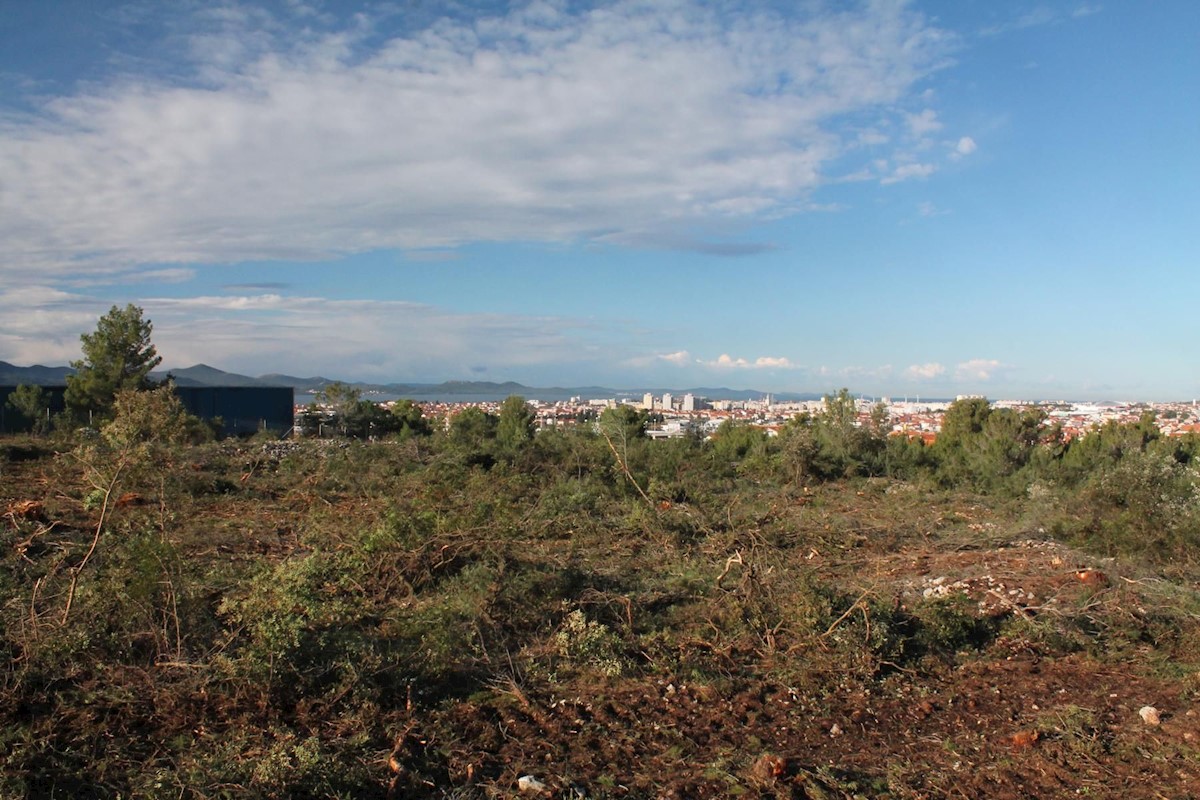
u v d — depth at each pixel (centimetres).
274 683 495
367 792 420
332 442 2059
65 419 2378
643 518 1098
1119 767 476
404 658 570
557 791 430
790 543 1083
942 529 1259
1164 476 1104
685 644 662
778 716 543
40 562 745
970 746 505
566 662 605
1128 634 705
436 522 888
